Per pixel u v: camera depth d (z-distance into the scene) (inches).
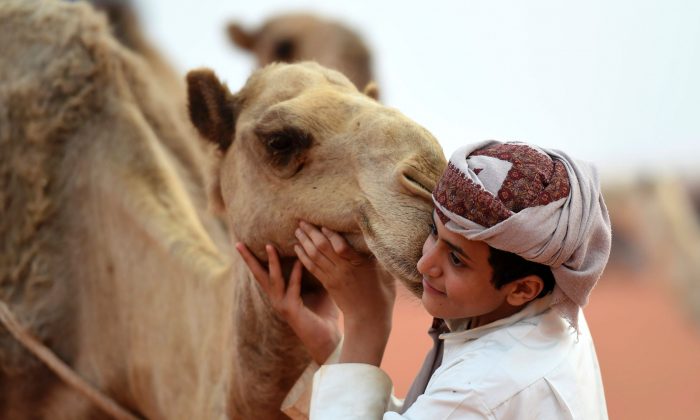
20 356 410.3
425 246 247.6
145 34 556.7
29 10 437.7
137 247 386.6
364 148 277.1
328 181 282.0
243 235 305.0
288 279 303.1
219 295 343.6
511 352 244.1
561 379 244.7
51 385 414.3
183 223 385.1
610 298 1884.8
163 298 371.2
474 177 232.7
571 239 231.9
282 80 311.1
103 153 408.2
